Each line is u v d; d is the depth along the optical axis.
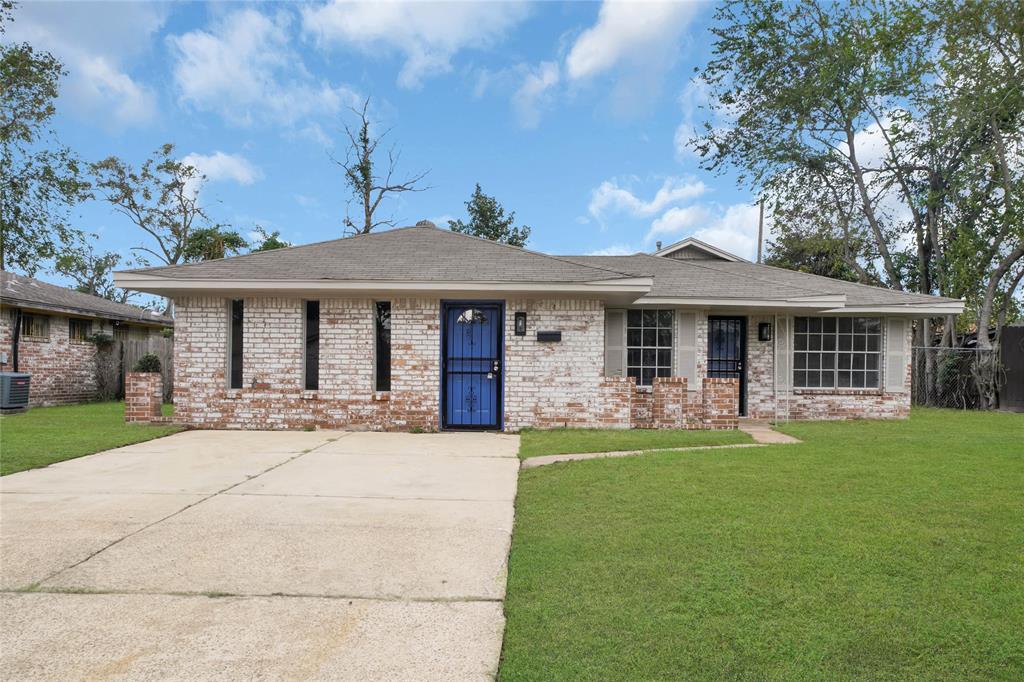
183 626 3.09
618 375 11.56
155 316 20.89
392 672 2.68
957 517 4.80
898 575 3.67
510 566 3.87
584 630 3.03
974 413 14.88
